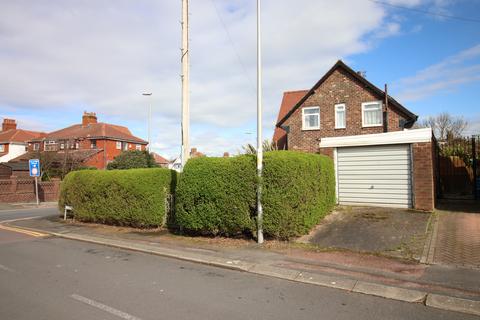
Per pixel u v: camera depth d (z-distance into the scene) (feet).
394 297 17.61
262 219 29.91
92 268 24.04
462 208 40.06
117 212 41.65
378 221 34.12
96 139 157.28
